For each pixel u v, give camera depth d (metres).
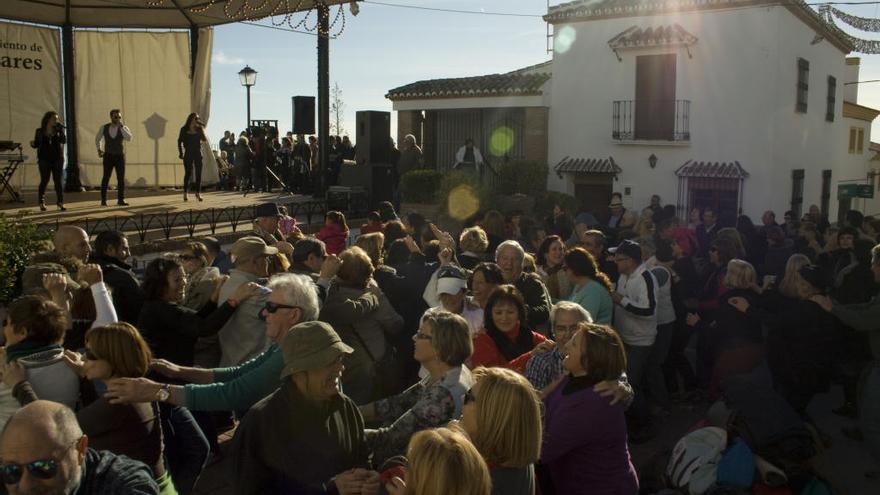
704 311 8.53
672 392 8.07
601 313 6.16
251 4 15.82
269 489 3.12
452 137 23.20
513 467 2.98
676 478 5.24
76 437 2.56
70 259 5.61
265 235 7.89
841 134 26.64
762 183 19.50
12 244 7.15
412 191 16.67
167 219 10.91
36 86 16.34
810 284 6.46
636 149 20.73
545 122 21.67
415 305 6.43
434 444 2.46
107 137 13.05
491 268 5.57
